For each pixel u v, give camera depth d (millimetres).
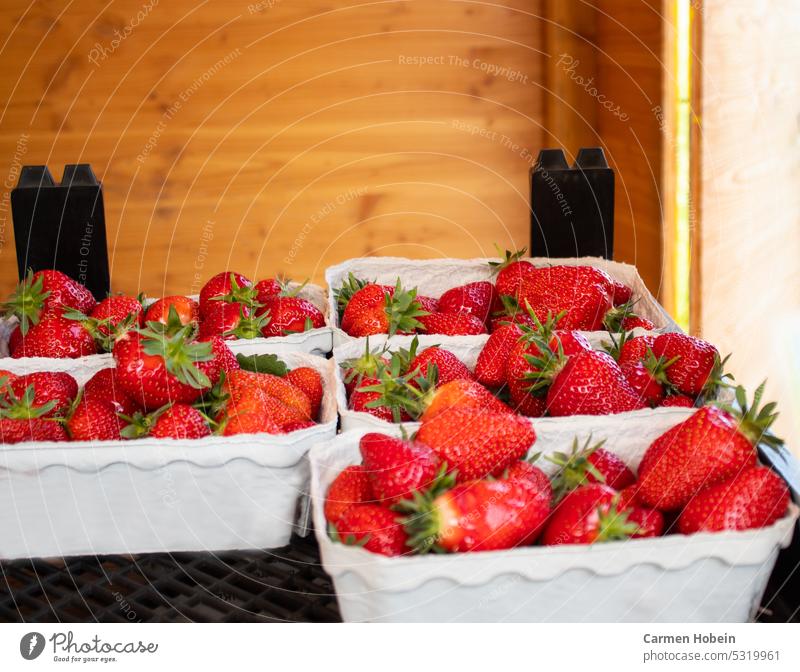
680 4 2432
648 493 999
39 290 1512
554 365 1209
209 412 1185
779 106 2572
